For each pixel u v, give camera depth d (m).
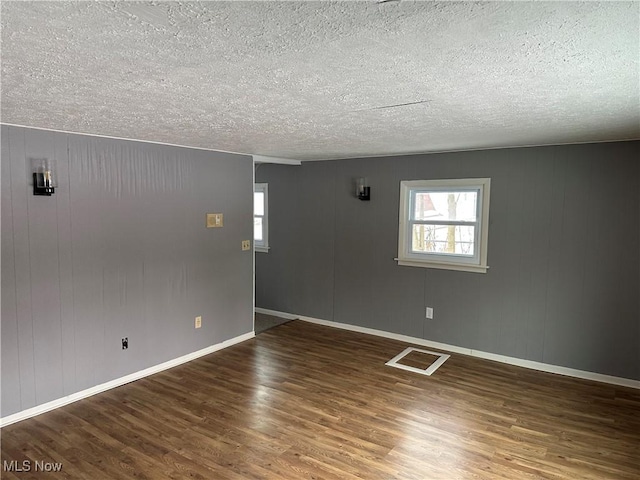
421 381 3.95
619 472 2.61
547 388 3.81
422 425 3.15
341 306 5.57
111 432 3.01
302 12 1.23
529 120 2.82
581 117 2.73
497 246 4.40
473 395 3.66
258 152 4.75
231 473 2.57
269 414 3.30
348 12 1.23
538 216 4.16
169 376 4.00
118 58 1.63
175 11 1.22
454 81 1.93
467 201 4.62
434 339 4.89
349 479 2.53
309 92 2.13
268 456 2.75
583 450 2.85
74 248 3.40
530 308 4.27
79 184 3.40
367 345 4.93
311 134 3.42
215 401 3.50
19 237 3.08
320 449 2.83
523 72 1.80
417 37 1.42
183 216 4.25
